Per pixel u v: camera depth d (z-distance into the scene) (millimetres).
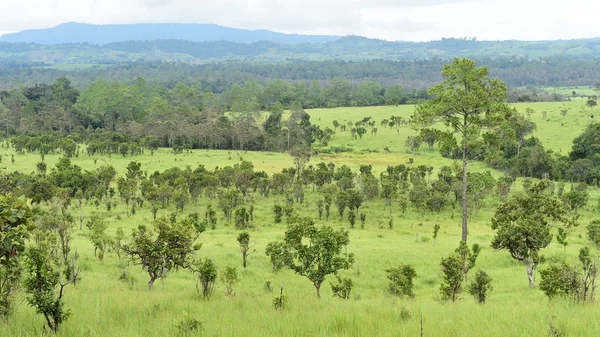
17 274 13773
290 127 176250
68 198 76875
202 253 51625
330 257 29141
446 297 28750
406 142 161750
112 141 151375
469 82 42531
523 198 41250
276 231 70750
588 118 176375
